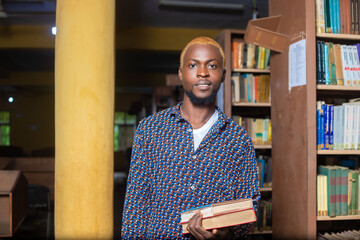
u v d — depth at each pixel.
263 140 3.81
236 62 3.81
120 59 10.52
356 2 2.54
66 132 2.70
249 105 3.76
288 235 2.60
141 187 1.33
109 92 2.82
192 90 1.31
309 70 2.34
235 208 1.22
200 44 1.32
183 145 1.30
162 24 7.31
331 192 2.38
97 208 2.72
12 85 12.94
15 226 3.06
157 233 1.29
